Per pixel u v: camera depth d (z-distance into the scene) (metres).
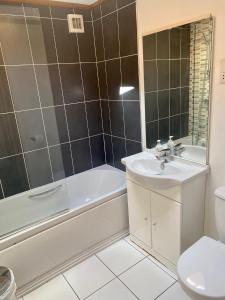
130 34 2.07
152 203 1.83
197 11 1.54
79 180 2.72
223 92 1.53
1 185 2.26
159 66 1.89
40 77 2.28
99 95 2.70
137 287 1.74
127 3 2.01
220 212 1.54
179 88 1.79
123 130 2.49
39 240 1.75
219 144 1.64
